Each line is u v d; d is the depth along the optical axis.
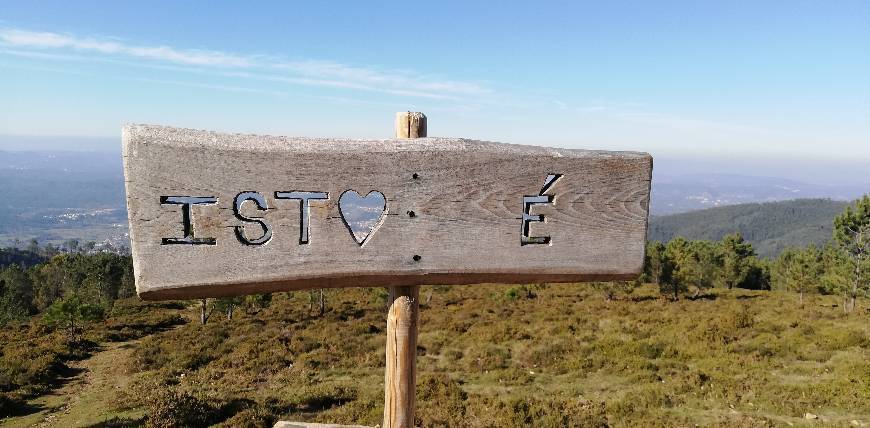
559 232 2.44
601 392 11.65
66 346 17.58
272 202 2.14
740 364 13.23
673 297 27.64
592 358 14.24
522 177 2.37
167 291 2.09
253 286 2.18
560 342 16.06
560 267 2.46
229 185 2.10
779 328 17.25
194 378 13.52
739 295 28.36
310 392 11.78
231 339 18.42
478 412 10.10
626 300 26.45
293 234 2.18
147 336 20.34
